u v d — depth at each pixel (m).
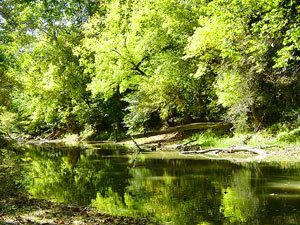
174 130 23.98
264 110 19.80
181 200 8.73
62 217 7.23
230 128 20.86
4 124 38.75
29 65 39.41
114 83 28.23
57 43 38.44
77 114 39.75
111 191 10.30
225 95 17.53
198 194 9.27
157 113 31.31
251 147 17.39
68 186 11.38
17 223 6.41
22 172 14.95
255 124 19.59
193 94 24.73
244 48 13.66
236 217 7.11
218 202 8.35
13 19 16.80
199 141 22.08
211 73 22.91
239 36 13.13
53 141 40.84
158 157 18.34
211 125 22.14
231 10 12.45
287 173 11.57
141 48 26.52
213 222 6.86
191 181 11.18
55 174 14.25
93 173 14.05
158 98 23.88
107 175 13.35
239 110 17.67
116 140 31.61
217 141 20.62
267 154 16.12
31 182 12.30
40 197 9.71
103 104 38.34
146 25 26.86
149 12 26.02
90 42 28.09
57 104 41.53
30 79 39.28
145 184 11.12
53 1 12.84
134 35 26.64
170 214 7.55
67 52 38.84
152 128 30.41
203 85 23.80
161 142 25.12
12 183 12.09
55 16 13.37
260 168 12.82
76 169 15.56
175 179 11.70
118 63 26.16
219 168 13.52
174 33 24.53
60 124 47.47
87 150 25.16
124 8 27.62
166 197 9.15
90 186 11.25
